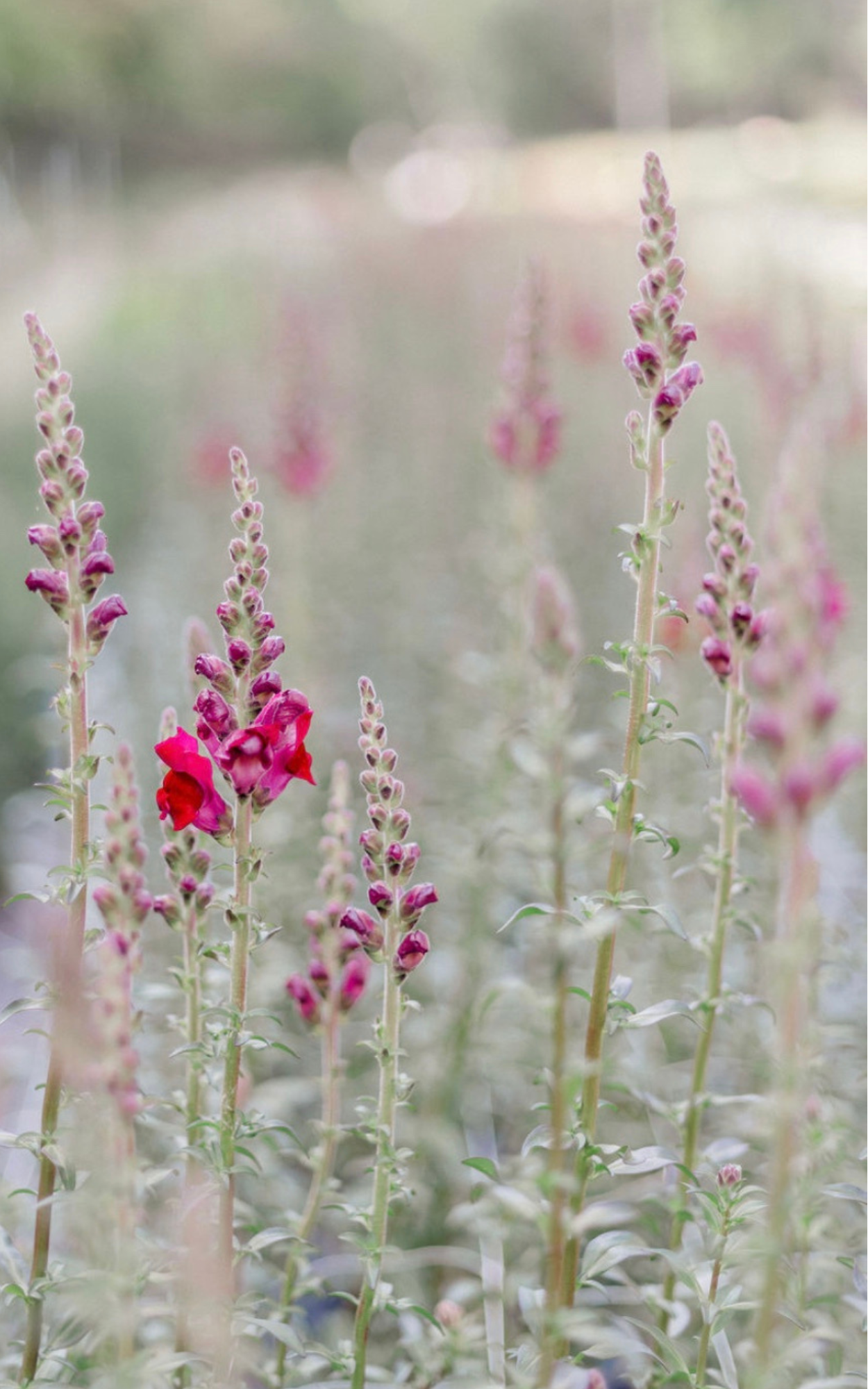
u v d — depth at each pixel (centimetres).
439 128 2155
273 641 142
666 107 1720
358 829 264
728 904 150
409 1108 147
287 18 1892
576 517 448
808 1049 156
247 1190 185
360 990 153
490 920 229
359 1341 145
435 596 381
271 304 631
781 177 988
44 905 142
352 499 452
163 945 219
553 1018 134
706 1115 194
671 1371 145
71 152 1384
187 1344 145
